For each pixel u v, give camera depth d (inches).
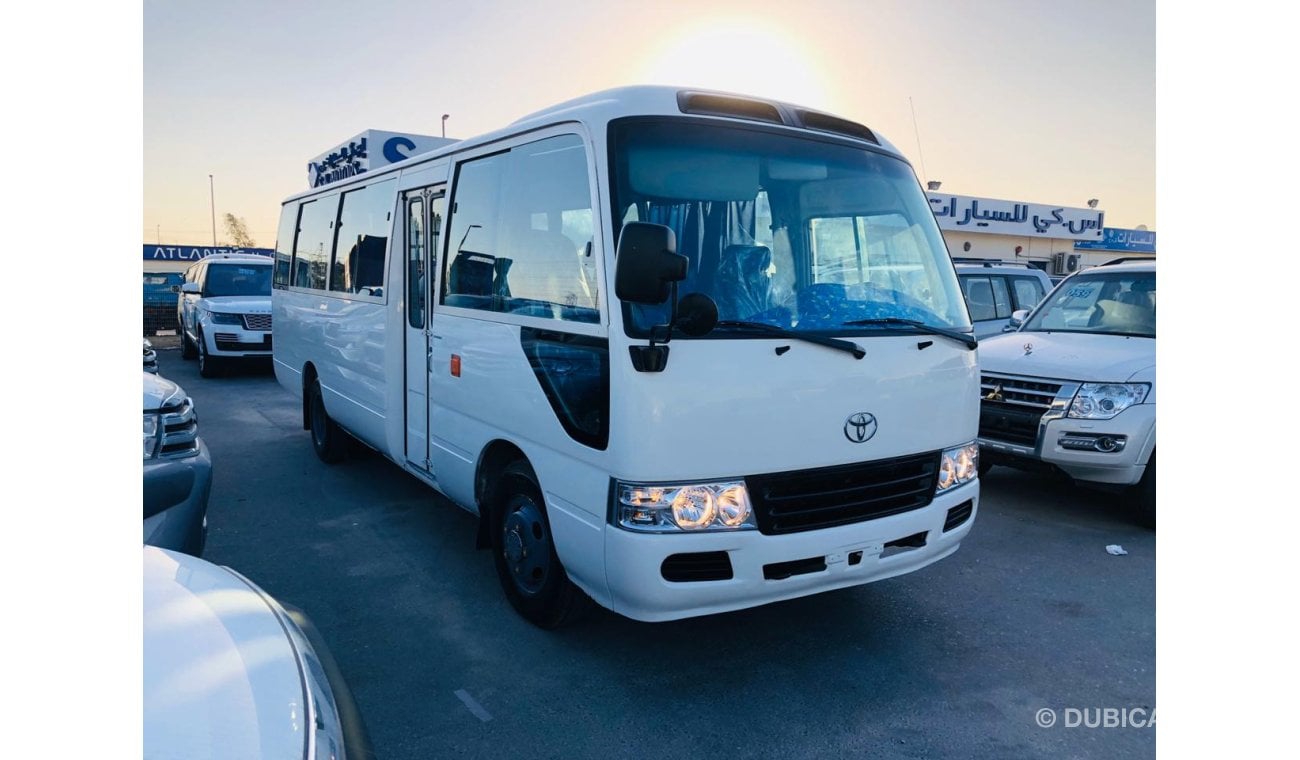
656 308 133.7
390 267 225.1
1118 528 238.1
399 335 225.1
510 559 175.2
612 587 137.3
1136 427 224.2
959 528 163.5
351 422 267.1
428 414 209.2
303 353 318.0
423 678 149.8
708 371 132.1
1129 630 171.8
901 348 151.5
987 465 298.2
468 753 127.3
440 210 203.8
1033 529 237.0
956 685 148.8
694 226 142.9
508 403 166.6
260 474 295.9
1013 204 1193.4
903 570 154.9
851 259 159.2
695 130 150.1
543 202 158.6
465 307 187.6
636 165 141.9
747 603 139.6
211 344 552.7
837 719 137.3
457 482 193.6
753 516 136.2
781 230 151.6
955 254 1157.7
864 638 167.0
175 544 151.9
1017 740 131.8
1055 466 237.1
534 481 163.2
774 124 160.6
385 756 126.4
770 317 143.0
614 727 134.5
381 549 217.2
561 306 149.9
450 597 185.9
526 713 138.5
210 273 614.9
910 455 153.3
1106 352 245.1
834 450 143.1
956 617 177.5
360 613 177.5
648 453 129.6
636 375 129.6
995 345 272.1
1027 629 171.8
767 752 128.1
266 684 79.6
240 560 208.8
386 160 420.2
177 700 72.9
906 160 181.9
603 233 137.2
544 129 160.7
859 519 146.2
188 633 84.0
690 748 129.0
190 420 165.0
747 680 149.9
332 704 84.5
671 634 168.2
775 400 137.0
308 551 215.6
